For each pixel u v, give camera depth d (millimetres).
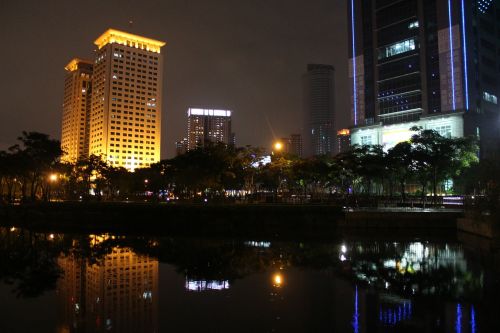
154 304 24109
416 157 78312
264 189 142500
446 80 125500
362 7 155500
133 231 64438
